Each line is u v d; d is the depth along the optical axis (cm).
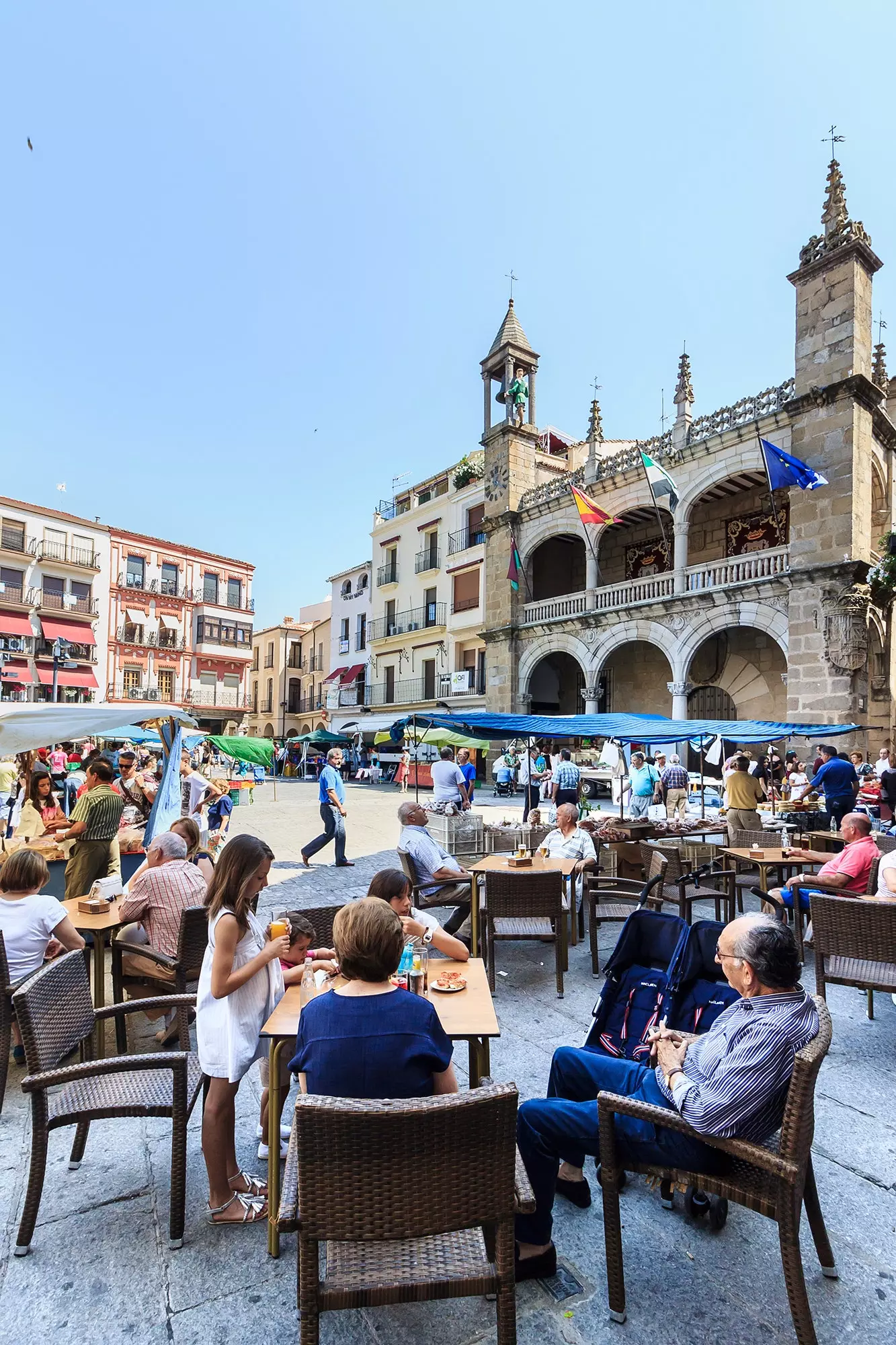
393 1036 229
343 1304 203
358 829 1516
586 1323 246
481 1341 238
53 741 650
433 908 778
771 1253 281
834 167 1664
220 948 288
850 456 1606
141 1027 498
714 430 1959
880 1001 545
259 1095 415
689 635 1961
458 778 1150
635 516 2466
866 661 1593
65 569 3925
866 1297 256
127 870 784
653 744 1180
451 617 3153
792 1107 231
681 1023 329
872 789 1360
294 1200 225
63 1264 273
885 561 1575
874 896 555
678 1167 255
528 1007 529
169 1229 282
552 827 942
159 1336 240
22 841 767
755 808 937
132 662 4256
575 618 2303
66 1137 365
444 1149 201
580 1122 264
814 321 1684
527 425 2717
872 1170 332
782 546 1866
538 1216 264
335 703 4141
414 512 3497
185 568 4556
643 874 849
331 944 443
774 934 254
